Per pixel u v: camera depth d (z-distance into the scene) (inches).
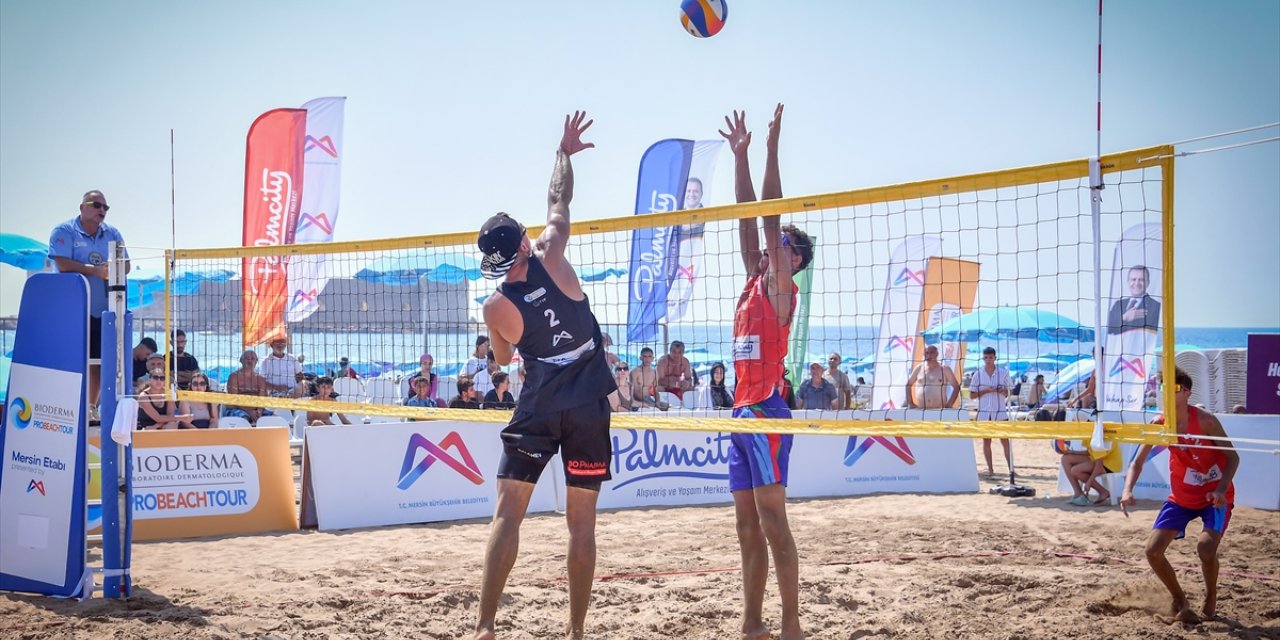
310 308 422.3
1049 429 152.3
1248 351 352.2
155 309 526.6
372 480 318.0
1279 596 195.3
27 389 204.4
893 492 381.1
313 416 431.5
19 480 202.7
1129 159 143.5
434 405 346.3
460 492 330.6
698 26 209.8
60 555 196.7
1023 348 656.4
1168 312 142.9
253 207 472.1
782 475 150.5
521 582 213.3
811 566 230.1
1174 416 143.4
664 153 462.3
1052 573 218.8
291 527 308.5
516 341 141.3
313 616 182.5
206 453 300.4
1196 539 268.2
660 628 172.9
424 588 208.7
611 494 350.9
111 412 194.9
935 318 513.3
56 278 203.3
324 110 479.8
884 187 161.3
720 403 346.3
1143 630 169.3
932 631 169.8
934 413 366.0
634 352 392.2
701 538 278.4
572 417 140.4
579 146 159.2
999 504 344.5
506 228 138.7
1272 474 332.8
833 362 428.1
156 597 197.0
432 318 454.6
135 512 286.5
